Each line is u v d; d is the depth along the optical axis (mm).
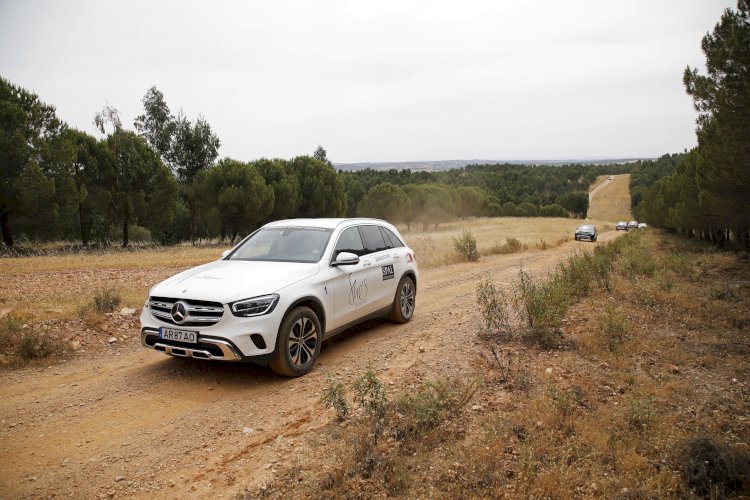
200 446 3824
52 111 26578
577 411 4188
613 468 3377
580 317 7363
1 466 3527
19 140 23344
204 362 5828
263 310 4922
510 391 4707
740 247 21531
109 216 31688
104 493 3191
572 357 5602
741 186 14469
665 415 4117
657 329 6777
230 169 34656
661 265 13500
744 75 11609
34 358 5934
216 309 4824
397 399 4363
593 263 11602
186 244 35969
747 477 3176
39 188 23812
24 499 3117
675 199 36812
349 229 6812
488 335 6672
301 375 5344
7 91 24984
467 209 91375
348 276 6227
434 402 4047
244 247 6547
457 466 3408
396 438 3789
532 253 23000
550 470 3234
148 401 4695
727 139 13164
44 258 19125
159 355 6188
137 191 31625
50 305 8602
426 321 7930
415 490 3139
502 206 119062
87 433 4051
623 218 158625
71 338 6609
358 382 4230
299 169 43656
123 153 30672
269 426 4152
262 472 3430
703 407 4301
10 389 5043
